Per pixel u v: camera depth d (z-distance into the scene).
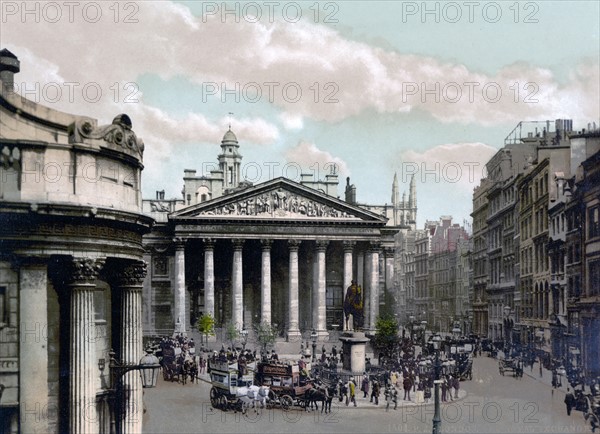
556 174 58.19
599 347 50.47
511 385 53.75
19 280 29.47
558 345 57.56
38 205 28.66
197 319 101.38
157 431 40.81
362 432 41.94
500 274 72.31
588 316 52.06
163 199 102.75
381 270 107.38
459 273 86.00
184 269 101.44
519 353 62.25
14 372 29.38
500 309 72.12
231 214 99.31
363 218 101.50
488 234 75.69
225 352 75.94
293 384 48.84
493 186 72.00
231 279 104.69
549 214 59.47
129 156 33.50
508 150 66.12
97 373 32.22
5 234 28.78
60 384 31.00
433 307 93.31
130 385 33.91
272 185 99.94
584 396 44.25
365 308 102.62
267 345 91.94
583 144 57.41
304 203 100.88
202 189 103.69
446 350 63.28
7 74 31.94
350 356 60.72
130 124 34.06
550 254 59.56
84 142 31.00
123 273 34.38
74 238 30.14
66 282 30.73
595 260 51.31
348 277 101.12
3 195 28.95
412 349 73.69
